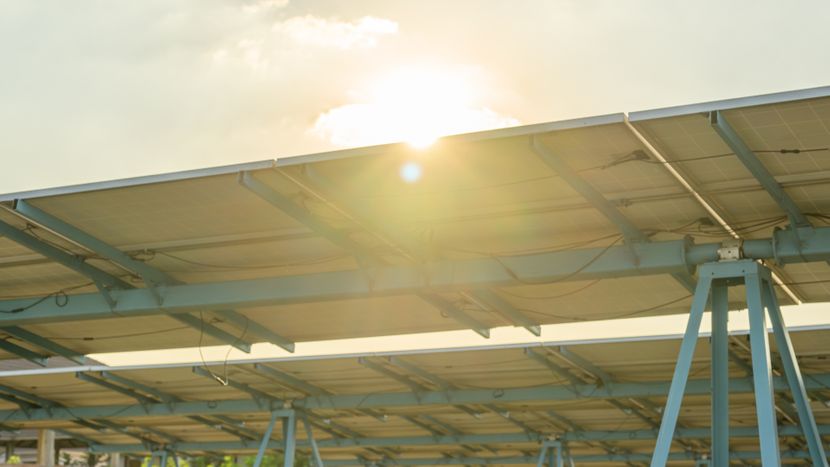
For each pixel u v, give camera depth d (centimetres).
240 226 1592
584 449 3806
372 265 1664
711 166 1315
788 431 2914
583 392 2466
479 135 1249
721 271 1432
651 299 1811
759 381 1345
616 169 1335
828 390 2362
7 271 1841
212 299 1739
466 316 1934
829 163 1271
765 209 1427
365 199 1454
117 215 1562
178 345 2244
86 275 1764
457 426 3294
